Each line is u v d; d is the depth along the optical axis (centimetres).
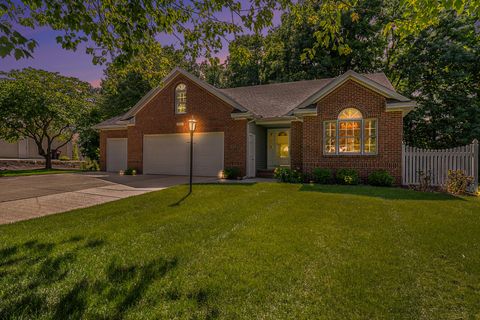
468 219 522
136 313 237
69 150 3400
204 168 1396
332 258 344
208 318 229
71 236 432
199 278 295
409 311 239
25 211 630
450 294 266
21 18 409
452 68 1616
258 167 1481
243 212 584
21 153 2950
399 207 622
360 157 1099
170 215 566
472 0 412
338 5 411
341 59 2119
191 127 846
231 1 442
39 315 235
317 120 1164
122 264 331
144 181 1175
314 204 657
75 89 2230
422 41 1695
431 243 396
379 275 300
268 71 2334
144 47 486
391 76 2023
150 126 1527
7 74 1939
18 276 302
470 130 1520
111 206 657
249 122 1335
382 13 1967
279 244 393
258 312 237
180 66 1423
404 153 1044
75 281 291
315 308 242
